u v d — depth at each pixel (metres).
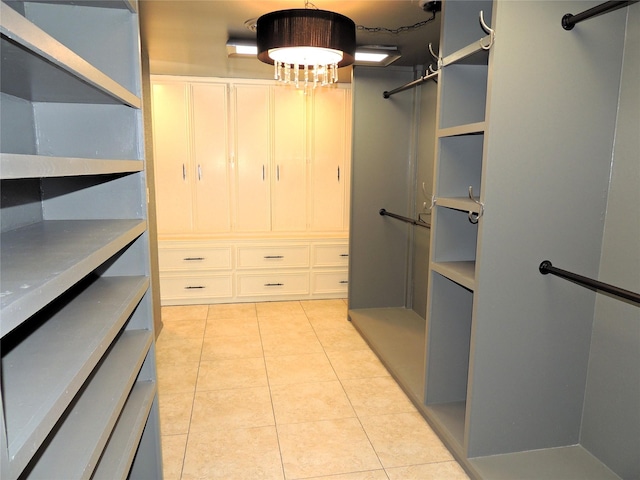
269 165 4.75
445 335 2.57
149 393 1.73
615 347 1.98
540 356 2.07
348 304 4.33
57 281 0.85
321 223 4.95
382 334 3.73
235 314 4.41
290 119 4.71
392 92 3.87
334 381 3.08
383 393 2.92
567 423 2.17
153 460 1.87
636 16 1.83
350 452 2.31
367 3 2.47
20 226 1.51
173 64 3.89
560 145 1.91
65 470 1.01
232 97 4.57
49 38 0.79
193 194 4.66
